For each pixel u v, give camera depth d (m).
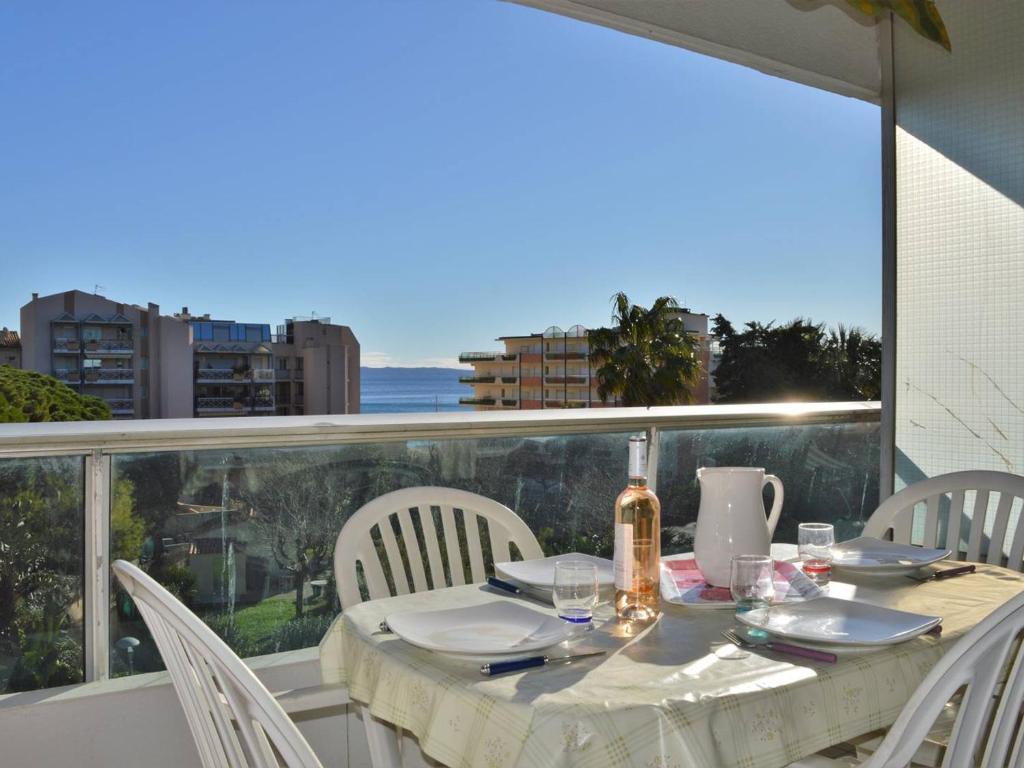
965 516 3.29
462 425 2.62
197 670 1.03
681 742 1.00
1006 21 3.17
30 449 2.09
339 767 2.35
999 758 1.10
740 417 3.18
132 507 2.23
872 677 1.18
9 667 2.10
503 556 1.97
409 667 1.19
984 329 3.24
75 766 2.11
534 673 1.14
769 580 1.27
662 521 3.03
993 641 0.98
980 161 3.26
